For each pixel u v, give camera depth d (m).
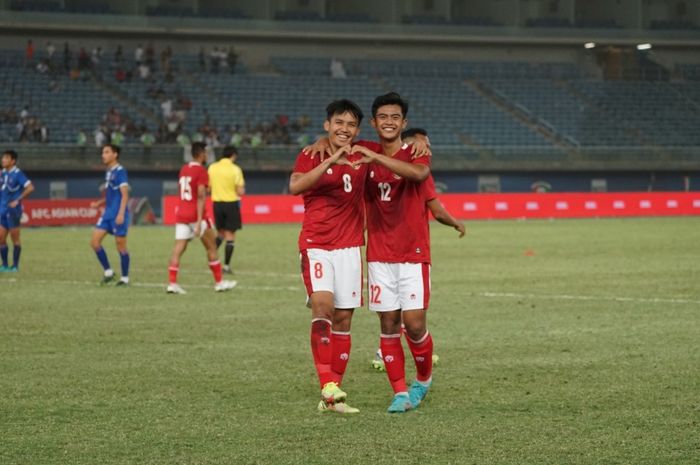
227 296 21.72
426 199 10.80
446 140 71.38
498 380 12.09
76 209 53.94
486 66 79.56
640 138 74.88
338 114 10.56
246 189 63.72
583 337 15.56
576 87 78.81
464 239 40.59
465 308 19.30
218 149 62.62
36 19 69.25
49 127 63.78
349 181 10.63
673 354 13.91
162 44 73.94
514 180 68.06
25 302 20.66
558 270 27.28
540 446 8.94
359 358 13.91
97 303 20.48
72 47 71.69
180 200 22.22
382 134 10.49
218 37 74.75
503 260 30.69
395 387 10.52
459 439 9.21
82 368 13.05
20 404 10.81
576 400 10.89
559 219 58.41
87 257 32.56
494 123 73.69
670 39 82.19
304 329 16.72
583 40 80.69
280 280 25.23
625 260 30.48
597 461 8.45
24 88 66.19
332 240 10.71
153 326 17.11
